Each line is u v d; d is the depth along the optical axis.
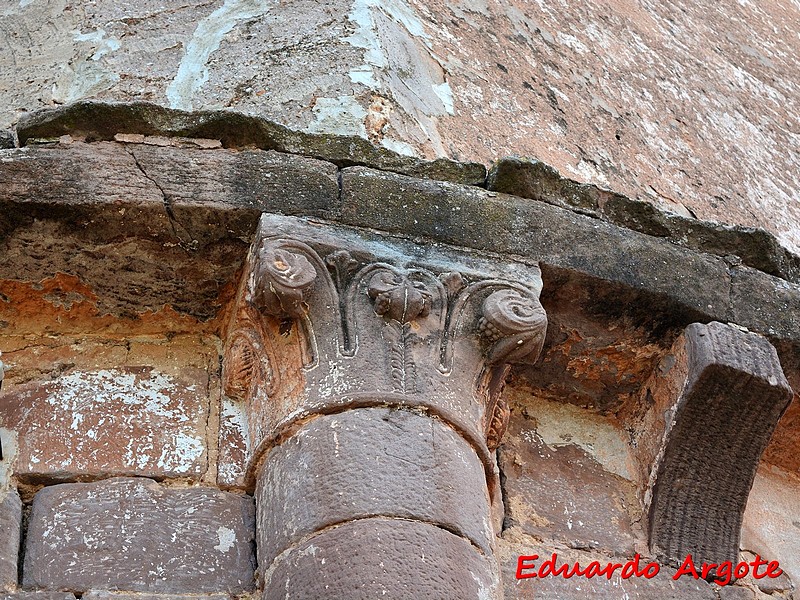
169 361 3.37
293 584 2.66
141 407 3.22
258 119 3.40
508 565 3.16
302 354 3.04
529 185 3.49
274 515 2.85
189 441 3.17
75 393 3.24
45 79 4.38
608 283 3.42
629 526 3.43
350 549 2.65
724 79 6.56
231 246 3.30
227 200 3.24
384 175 3.40
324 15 4.38
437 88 4.37
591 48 5.71
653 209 3.64
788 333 3.62
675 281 3.52
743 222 5.11
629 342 3.54
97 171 3.25
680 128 5.58
